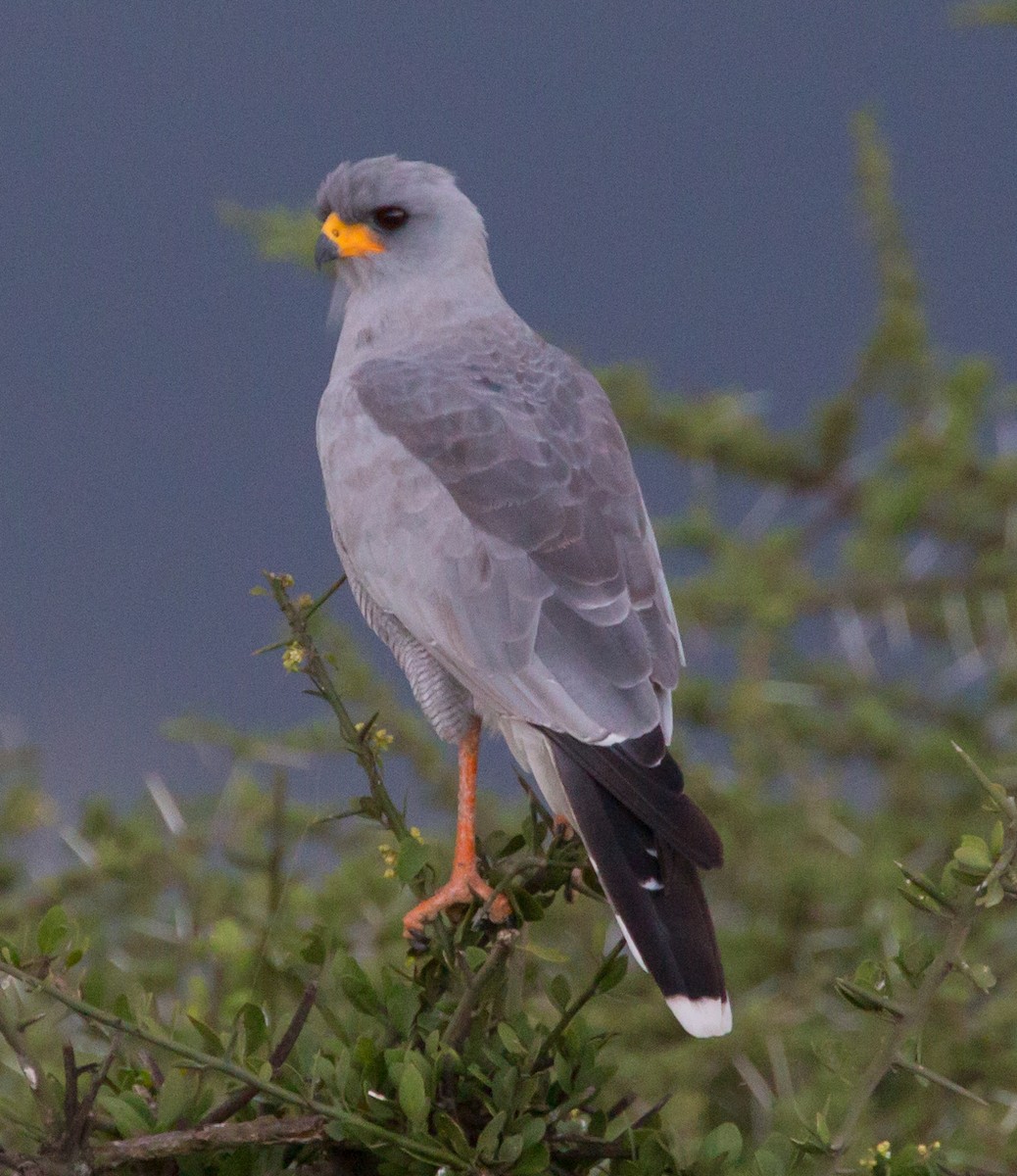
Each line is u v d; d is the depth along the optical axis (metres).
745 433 12.27
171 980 7.96
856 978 6.00
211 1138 5.66
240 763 10.18
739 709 10.88
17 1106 5.86
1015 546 11.62
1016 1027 8.50
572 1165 6.13
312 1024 6.57
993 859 5.70
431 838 9.91
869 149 12.47
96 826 9.41
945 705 11.53
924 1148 5.90
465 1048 6.18
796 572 11.73
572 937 9.29
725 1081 9.16
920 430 11.74
